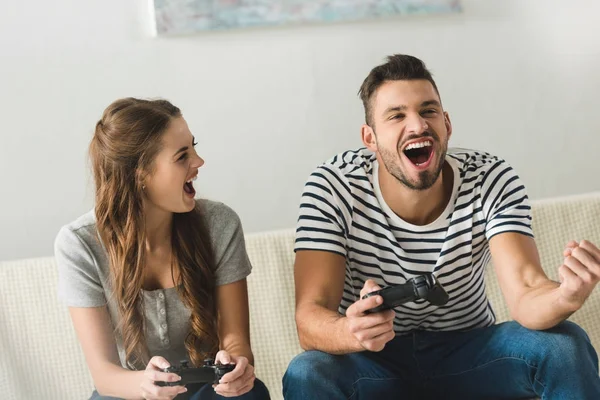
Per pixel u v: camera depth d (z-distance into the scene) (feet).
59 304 6.64
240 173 7.87
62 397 6.62
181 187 5.23
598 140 8.25
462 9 7.97
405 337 5.57
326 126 7.92
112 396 5.26
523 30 8.07
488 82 8.07
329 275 5.34
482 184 5.51
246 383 4.95
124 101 5.28
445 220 5.44
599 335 6.81
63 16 7.54
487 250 5.65
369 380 5.24
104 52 7.61
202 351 5.43
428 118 5.24
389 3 7.82
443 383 5.46
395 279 5.49
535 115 8.15
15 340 6.59
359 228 5.47
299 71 7.85
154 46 7.66
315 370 5.00
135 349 5.39
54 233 7.68
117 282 5.30
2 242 7.64
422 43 7.97
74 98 7.61
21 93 7.55
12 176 7.60
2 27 7.48
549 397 5.03
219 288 5.57
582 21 8.12
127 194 5.22
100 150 5.24
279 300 6.77
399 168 5.25
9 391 6.57
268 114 7.85
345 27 7.86
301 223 5.49
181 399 5.26
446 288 5.46
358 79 7.92
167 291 5.41
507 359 5.18
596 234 6.95
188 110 7.75
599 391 4.97
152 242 5.41
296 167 7.93
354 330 4.64
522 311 5.04
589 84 8.18
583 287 4.60
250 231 7.94
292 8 7.72
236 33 7.75
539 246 6.91
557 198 7.07
